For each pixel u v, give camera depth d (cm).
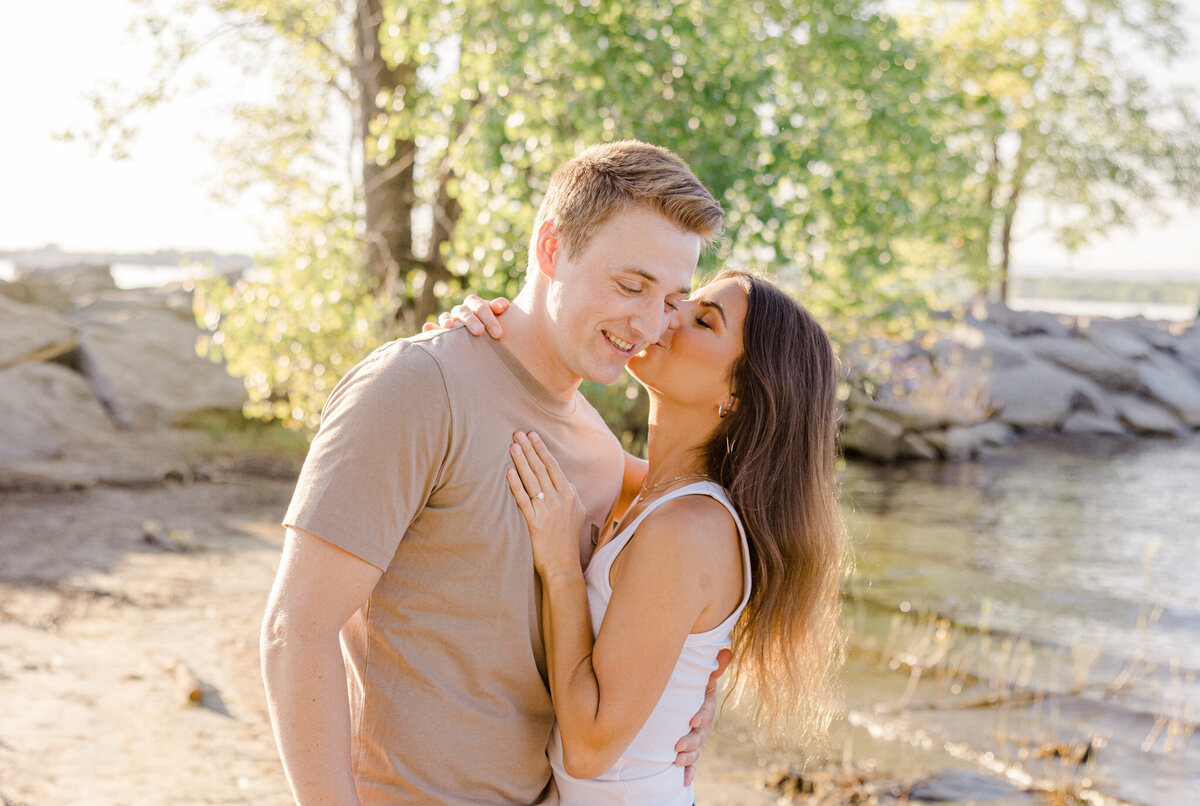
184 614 668
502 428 198
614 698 200
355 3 924
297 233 763
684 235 198
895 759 503
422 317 827
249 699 533
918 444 1562
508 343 205
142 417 1278
